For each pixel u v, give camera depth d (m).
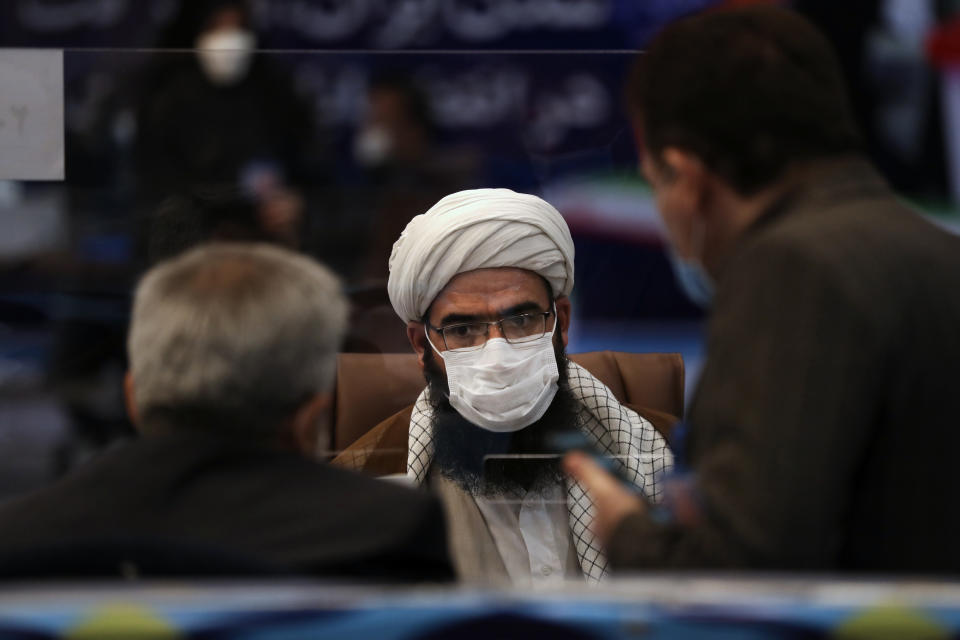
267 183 7.32
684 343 7.25
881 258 4.05
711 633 3.13
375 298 7.38
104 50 7.15
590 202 7.33
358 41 11.96
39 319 7.19
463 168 7.39
